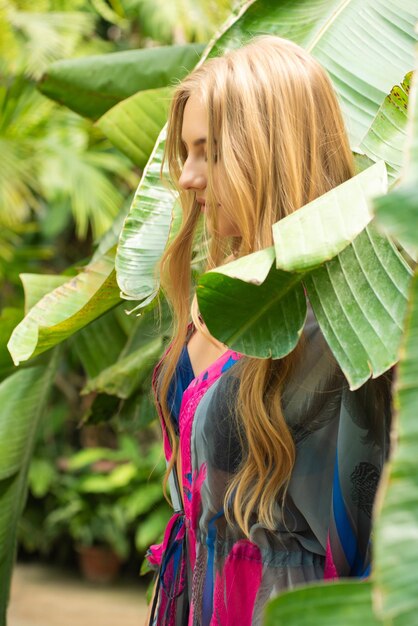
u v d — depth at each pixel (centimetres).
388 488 50
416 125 58
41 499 529
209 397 102
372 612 55
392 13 124
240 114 94
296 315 81
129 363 181
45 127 331
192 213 114
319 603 56
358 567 98
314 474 97
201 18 243
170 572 117
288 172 94
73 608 465
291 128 95
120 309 199
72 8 328
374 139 101
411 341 52
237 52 99
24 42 316
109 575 508
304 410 95
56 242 552
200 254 131
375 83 120
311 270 82
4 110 316
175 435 118
